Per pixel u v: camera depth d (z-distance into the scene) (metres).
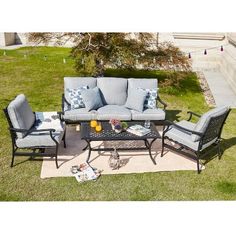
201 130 4.71
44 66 10.17
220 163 5.14
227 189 4.54
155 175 4.77
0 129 5.90
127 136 4.93
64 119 5.71
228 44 11.12
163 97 7.86
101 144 5.57
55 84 8.47
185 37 11.23
